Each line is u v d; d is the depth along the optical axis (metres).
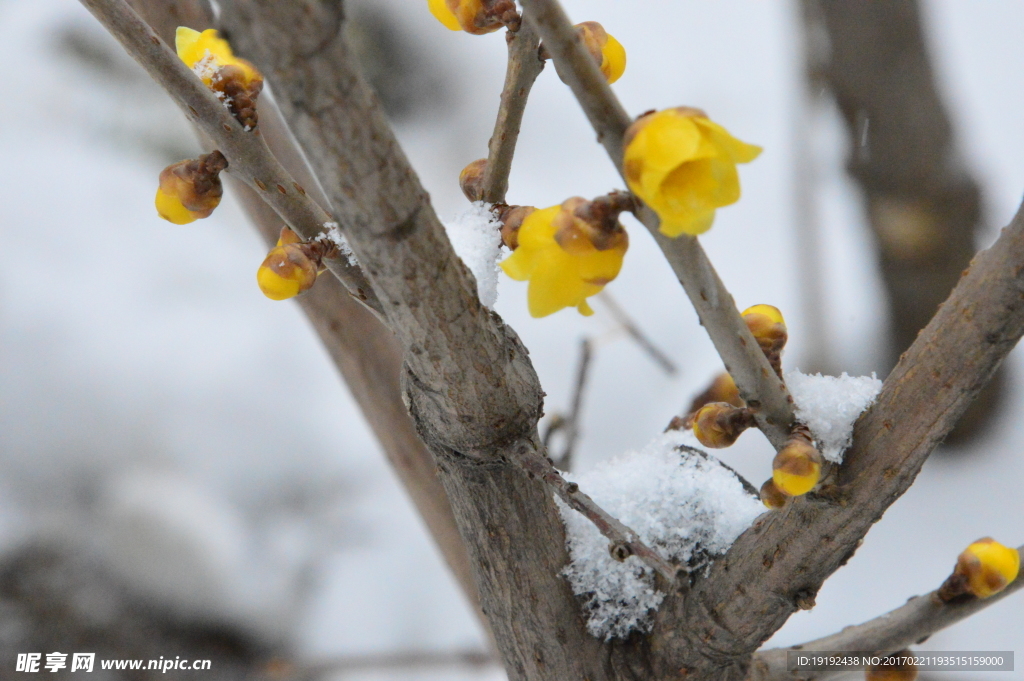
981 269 0.88
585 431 2.20
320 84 0.86
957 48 2.92
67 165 2.51
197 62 0.89
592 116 0.87
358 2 2.79
